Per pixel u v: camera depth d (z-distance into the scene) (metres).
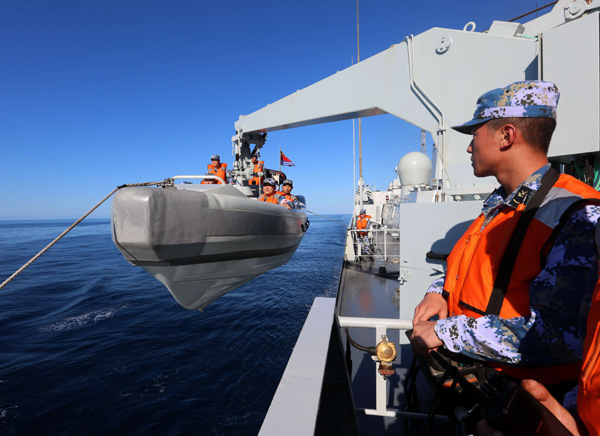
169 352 8.86
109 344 9.50
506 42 2.41
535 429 0.46
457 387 0.87
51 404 6.48
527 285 0.70
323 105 4.21
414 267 2.59
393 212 10.84
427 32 2.86
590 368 0.40
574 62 1.89
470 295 0.83
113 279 20.19
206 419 6.00
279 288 16.38
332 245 40.19
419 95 2.95
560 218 0.65
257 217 3.07
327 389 1.27
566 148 1.93
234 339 9.75
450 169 2.77
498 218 0.83
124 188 2.10
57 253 36.56
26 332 10.62
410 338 0.89
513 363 0.66
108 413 6.18
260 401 6.52
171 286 2.67
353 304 4.65
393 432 1.67
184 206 2.27
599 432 0.38
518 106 0.80
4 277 21.47
